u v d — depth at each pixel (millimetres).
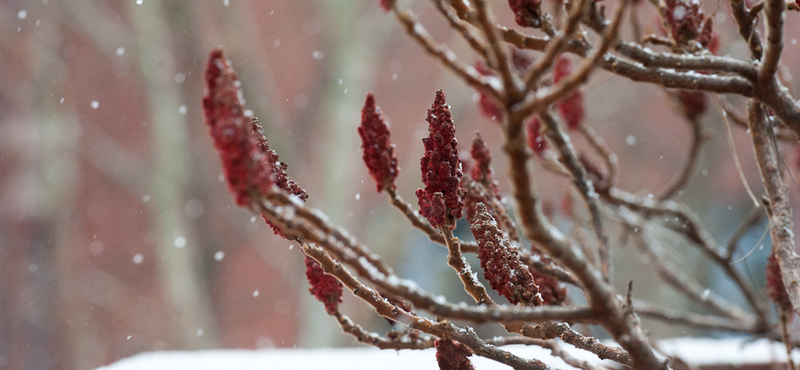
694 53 1450
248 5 9734
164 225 8820
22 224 8758
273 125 8664
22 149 8773
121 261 9984
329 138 8828
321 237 804
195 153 9117
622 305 1164
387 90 9859
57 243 9133
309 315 8859
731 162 9938
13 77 8812
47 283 9008
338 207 8703
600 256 1707
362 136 1100
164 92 8641
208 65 808
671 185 2420
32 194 8820
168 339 9930
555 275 1399
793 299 1219
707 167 9852
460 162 1117
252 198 801
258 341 10000
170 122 8734
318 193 9109
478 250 1201
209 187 9266
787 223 1284
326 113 8961
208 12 8633
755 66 1219
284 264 9281
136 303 9922
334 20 9070
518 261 1146
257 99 8469
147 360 2508
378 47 9336
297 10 9805
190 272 8930
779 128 2059
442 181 1090
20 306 8781
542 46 1239
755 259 9141
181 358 2506
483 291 1116
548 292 1443
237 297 9961
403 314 1174
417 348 1359
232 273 9867
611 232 8680
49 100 9047
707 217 10016
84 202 9891
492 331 7508
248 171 792
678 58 1207
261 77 8625
